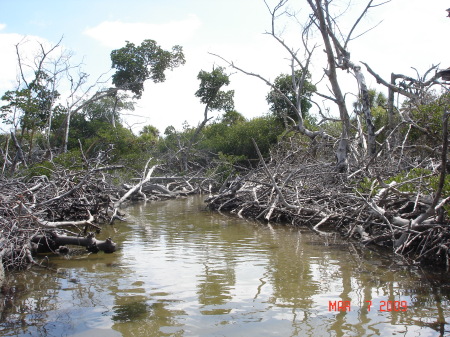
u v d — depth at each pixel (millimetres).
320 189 13383
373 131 14211
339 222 11195
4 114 18578
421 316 5176
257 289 6297
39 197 10992
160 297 6012
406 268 7277
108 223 13211
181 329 4930
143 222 13445
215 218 14258
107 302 5836
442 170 6758
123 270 7449
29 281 6840
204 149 31938
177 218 14391
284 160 15930
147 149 30062
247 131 29188
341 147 14359
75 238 8891
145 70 34188
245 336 4719
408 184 9133
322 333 4762
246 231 11414
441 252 7469
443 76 12883
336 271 7180
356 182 11680
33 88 23547
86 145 25328
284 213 13109
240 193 15984
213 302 5785
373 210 9000
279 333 4781
